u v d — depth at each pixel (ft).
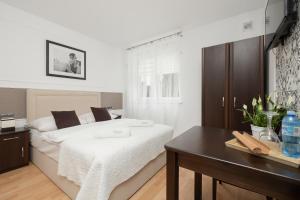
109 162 4.37
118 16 9.20
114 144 5.16
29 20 8.71
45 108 9.06
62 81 10.21
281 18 4.23
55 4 8.00
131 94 13.74
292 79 4.52
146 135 6.48
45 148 6.61
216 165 2.56
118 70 14.32
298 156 2.37
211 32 10.00
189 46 10.86
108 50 13.39
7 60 7.94
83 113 10.97
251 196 5.41
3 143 6.79
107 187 4.23
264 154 2.51
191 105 10.86
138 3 7.97
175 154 3.08
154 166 6.87
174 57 11.29
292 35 4.41
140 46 12.97
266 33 6.48
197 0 7.72
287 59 5.02
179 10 8.60
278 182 2.09
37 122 7.87
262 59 7.09
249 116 4.40
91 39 12.07
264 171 2.10
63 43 10.30
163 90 11.76
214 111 8.41
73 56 10.75
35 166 7.53
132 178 5.46
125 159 4.93
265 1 7.75
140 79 13.02
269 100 4.64
